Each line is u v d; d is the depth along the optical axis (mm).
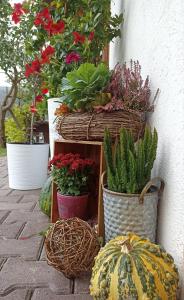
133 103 1748
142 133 1785
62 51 2635
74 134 1820
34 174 3139
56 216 2129
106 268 1063
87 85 1860
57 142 2039
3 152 6582
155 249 1105
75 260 1365
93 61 2641
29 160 3082
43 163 3188
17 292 1317
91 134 1771
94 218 2166
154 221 1411
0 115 7117
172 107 1344
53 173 2059
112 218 1409
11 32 5750
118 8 2869
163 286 1034
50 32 2660
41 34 2908
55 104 2426
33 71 2822
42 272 1482
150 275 1025
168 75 1404
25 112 4105
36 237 1902
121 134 1403
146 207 1362
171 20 1360
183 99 1217
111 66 3164
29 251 1704
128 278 1017
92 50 2621
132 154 1363
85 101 1846
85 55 2582
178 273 1169
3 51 5859
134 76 1767
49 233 1435
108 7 2619
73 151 2219
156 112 1598
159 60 1540
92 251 1396
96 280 1077
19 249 1729
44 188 2379
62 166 1983
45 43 2957
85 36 2547
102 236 1724
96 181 2174
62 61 2654
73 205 1997
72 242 1391
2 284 1371
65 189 2031
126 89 1766
